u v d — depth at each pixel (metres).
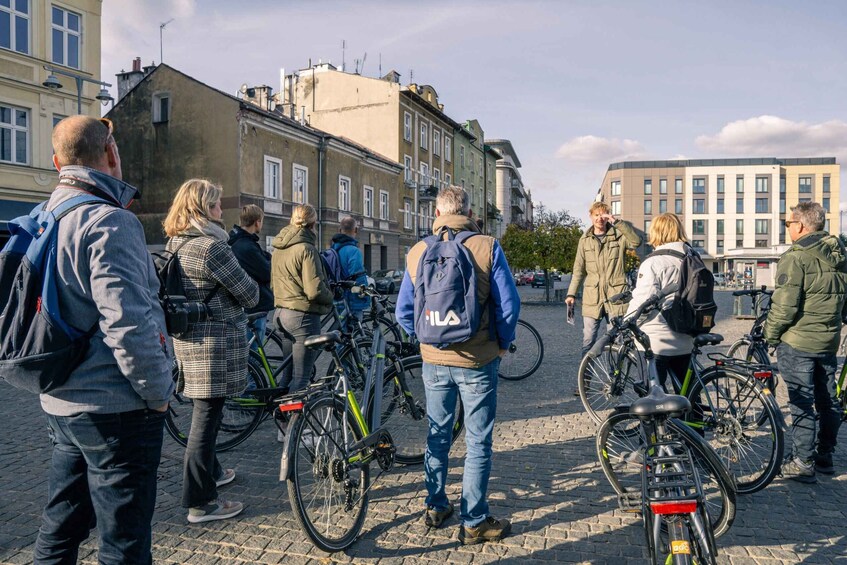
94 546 3.33
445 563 3.14
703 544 2.29
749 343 6.12
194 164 27.28
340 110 43.41
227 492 4.09
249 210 5.30
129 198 2.41
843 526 3.54
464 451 4.86
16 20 19.61
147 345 2.10
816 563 3.12
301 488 3.13
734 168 90.88
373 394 4.00
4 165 19.05
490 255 3.27
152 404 2.20
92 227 2.10
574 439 5.24
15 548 3.31
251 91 38.69
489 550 3.28
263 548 3.31
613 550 3.27
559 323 16.80
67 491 2.32
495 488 4.14
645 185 92.62
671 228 4.57
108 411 2.15
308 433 3.20
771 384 4.27
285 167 29.45
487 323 3.28
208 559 3.19
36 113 20.08
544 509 3.80
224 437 4.89
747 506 3.84
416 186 44.19
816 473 4.42
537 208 43.41
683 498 2.38
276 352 6.46
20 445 5.18
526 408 6.39
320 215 32.06
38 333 2.04
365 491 3.53
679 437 3.17
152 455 2.28
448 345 3.21
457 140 54.16
